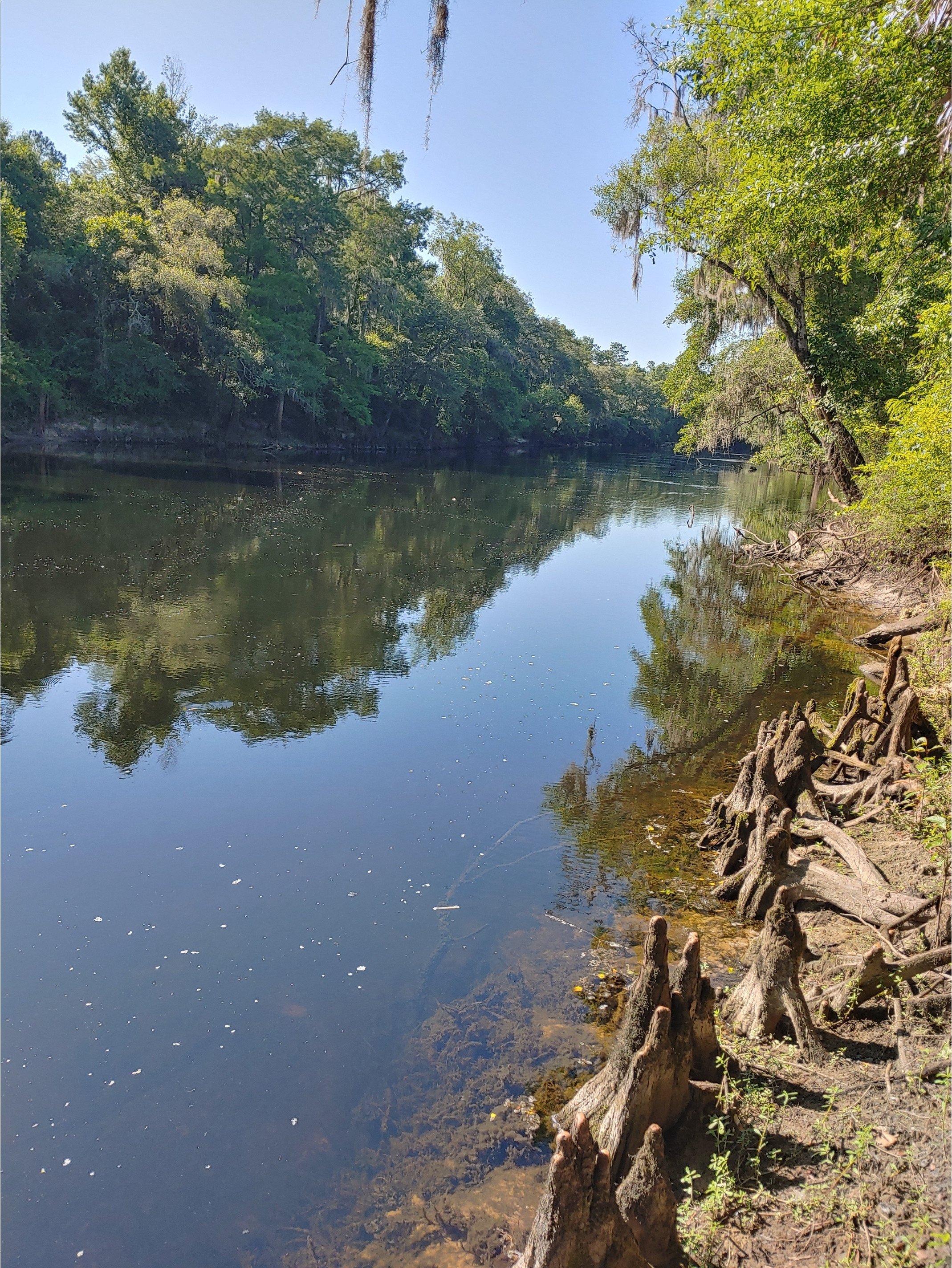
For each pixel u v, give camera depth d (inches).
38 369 1557.6
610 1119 161.6
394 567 873.5
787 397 983.0
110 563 768.9
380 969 244.4
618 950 254.5
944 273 622.8
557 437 3681.1
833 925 248.2
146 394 1723.7
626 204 833.5
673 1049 165.5
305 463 1916.8
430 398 2628.0
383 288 2180.1
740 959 246.2
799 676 572.7
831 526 970.1
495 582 850.8
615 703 501.0
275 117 1863.9
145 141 1850.4
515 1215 163.3
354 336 2290.8
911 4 377.4
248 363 1786.4
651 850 321.1
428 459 2517.2
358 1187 172.9
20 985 233.5
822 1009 202.4
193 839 317.1
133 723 425.4
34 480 1213.1
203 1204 169.5
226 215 1738.4
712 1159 158.4
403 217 2261.3
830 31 444.5
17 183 1478.8
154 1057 208.8
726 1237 143.2
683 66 659.4
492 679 534.6
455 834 330.3
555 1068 203.3
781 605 820.6
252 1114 191.8
